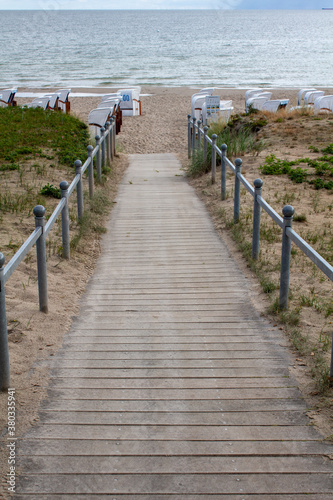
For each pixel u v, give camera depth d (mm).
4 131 14992
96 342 4488
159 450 3037
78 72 57312
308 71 58969
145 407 3479
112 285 5980
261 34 144750
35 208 4734
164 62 69312
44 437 3146
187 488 2736
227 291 5727
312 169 11617
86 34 142250
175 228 8352
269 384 3766
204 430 3227
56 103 24297
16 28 175750
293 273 6137
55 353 4258
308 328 4695
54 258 6547
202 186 11258
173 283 6008
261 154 13391
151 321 4957
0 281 3473
